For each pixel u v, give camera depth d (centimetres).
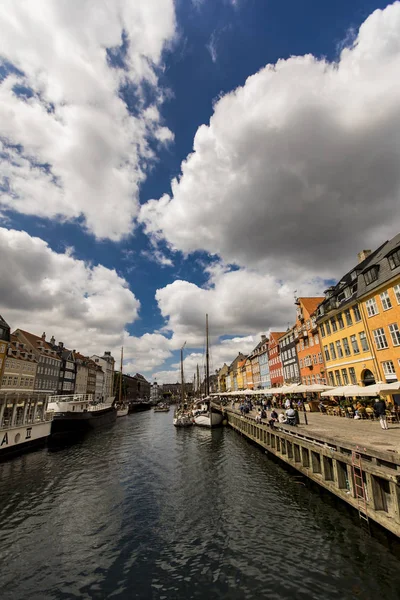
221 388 13675
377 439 1208
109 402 6456
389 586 691
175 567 841
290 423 1895
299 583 730
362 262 3091
